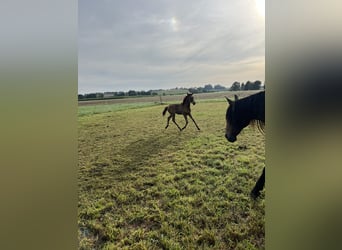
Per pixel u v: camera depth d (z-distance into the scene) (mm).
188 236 1438
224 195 1452
